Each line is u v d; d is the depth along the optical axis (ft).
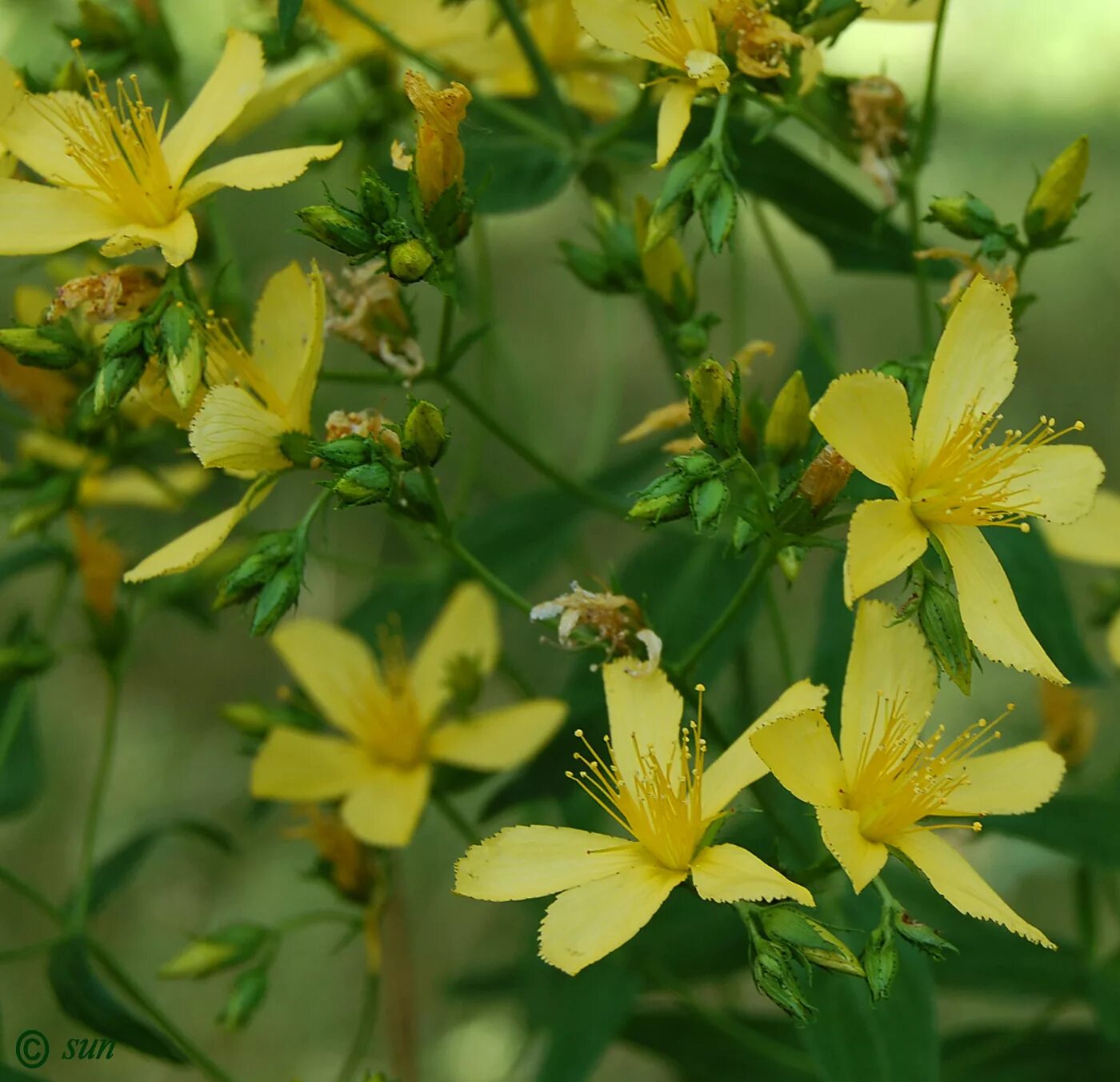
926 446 0.64
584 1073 0.73
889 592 0.85
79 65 0.70
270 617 0.66
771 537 0.65
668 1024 0.77
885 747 0.63
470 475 0.79
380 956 0.78
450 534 0.67
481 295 0.79
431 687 0.76
